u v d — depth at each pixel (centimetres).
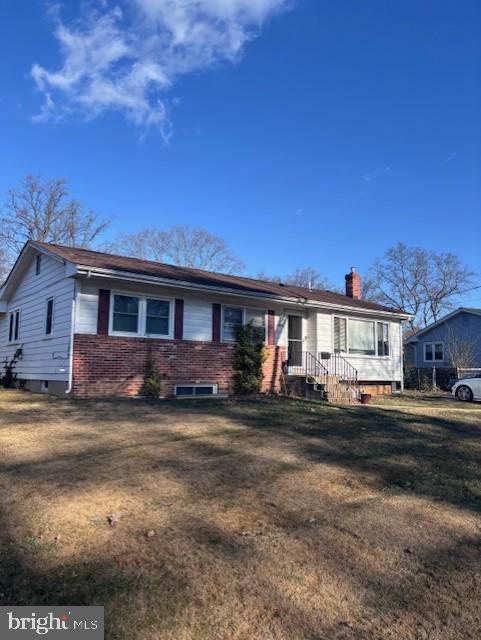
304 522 442
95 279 1304
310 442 790
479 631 285
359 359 1988
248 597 311
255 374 1598
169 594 310
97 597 305
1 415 952
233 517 445
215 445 735
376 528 437
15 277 1720
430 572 357
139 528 411
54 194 4047
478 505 521
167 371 1416
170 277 1405
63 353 1312
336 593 321
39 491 496
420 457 723
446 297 4812
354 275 2498
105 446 700
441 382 2652
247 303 1648
